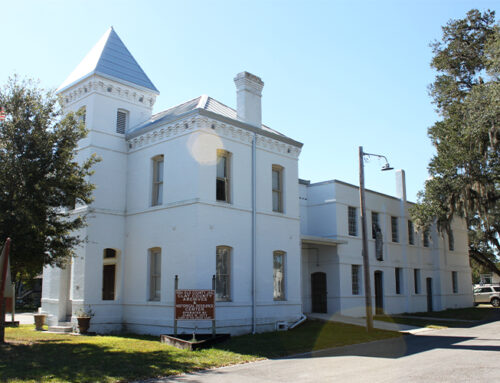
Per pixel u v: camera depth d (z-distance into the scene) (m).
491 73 21.02
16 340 14.70
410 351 13.48
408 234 31.59
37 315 19.19
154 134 18.97
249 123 19.86
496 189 27.45
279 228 20.03
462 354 12.57
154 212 18.39
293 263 20.41
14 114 14.88
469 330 19.98
